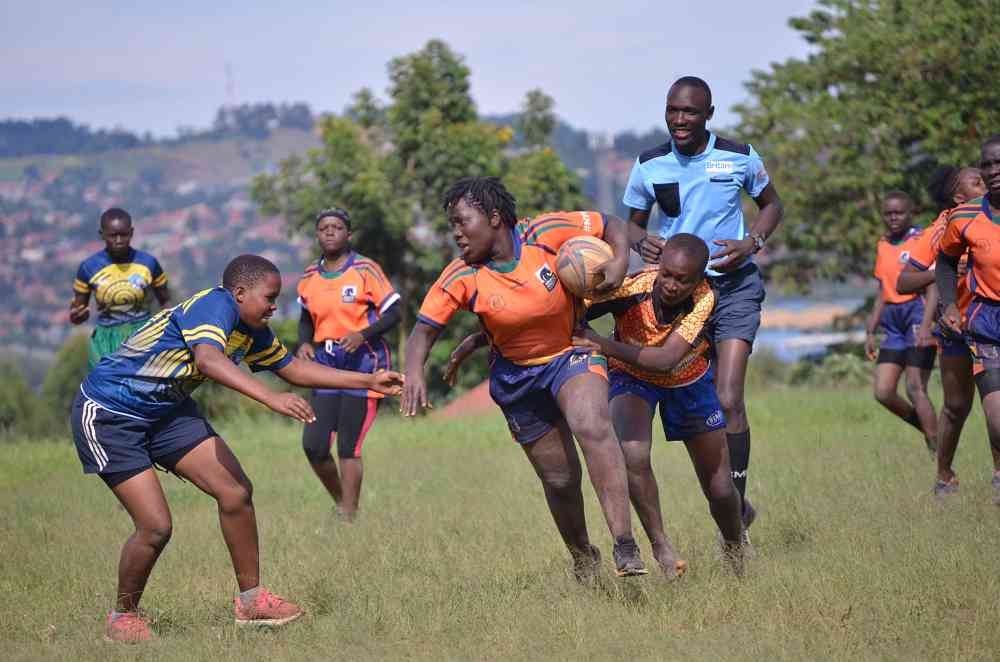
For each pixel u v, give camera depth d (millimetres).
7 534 21906
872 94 77938
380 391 15516
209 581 17938
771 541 17969
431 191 87250
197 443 15297
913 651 12688
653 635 13656
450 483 26625
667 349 15164
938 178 22672
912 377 26562
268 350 15711
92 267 28156
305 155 85375
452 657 13320
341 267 23938
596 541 18688
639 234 18141
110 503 26109
